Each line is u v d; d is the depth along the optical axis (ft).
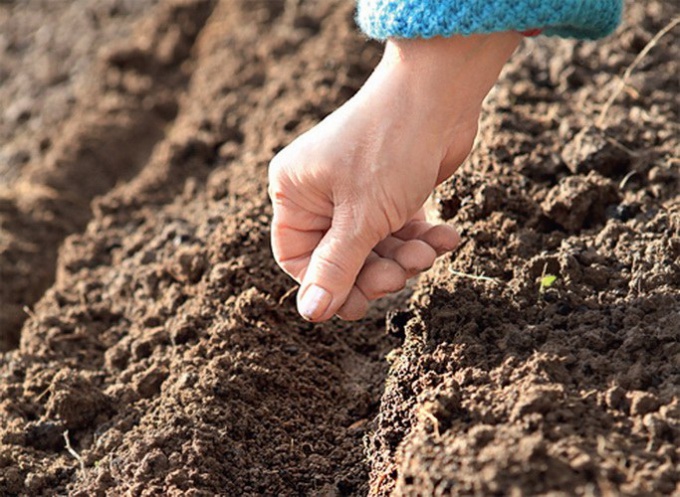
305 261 3.06
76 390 3.38
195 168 4.44
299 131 4.23
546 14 2.85
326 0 5.20
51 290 4.03
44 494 3.21
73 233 4.46
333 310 2.98
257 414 3.28
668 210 3.40
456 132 2.99
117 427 3.31
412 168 2.93
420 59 2.90
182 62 5.58
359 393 3.37
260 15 5.36
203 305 3.52
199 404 3.25
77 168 4.88
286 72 4.67
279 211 3.02
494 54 2.92
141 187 4.38
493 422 2.88
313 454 3.23
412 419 3.03
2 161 5.14
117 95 5.46
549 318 3.14
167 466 3.13
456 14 2.82
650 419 2.84
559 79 3.96
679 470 2.76
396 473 2.98
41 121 5.45
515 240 3.38
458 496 2.75
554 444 2.79
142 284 3.76
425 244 3.06
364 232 2.94
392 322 3.31
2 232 4.35
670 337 3.02
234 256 3.64
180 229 3.92
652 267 3.22
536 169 3.58
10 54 6.21
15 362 3.57
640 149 3.61
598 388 2.94
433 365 3.10
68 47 6.08
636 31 4.02
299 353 3.43
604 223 3.45
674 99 3.81
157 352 3.49
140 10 6.24
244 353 3.36
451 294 3.24
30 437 3.33
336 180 2.93
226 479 3.14
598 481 2.73
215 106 4.76
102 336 3.67
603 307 3.16
